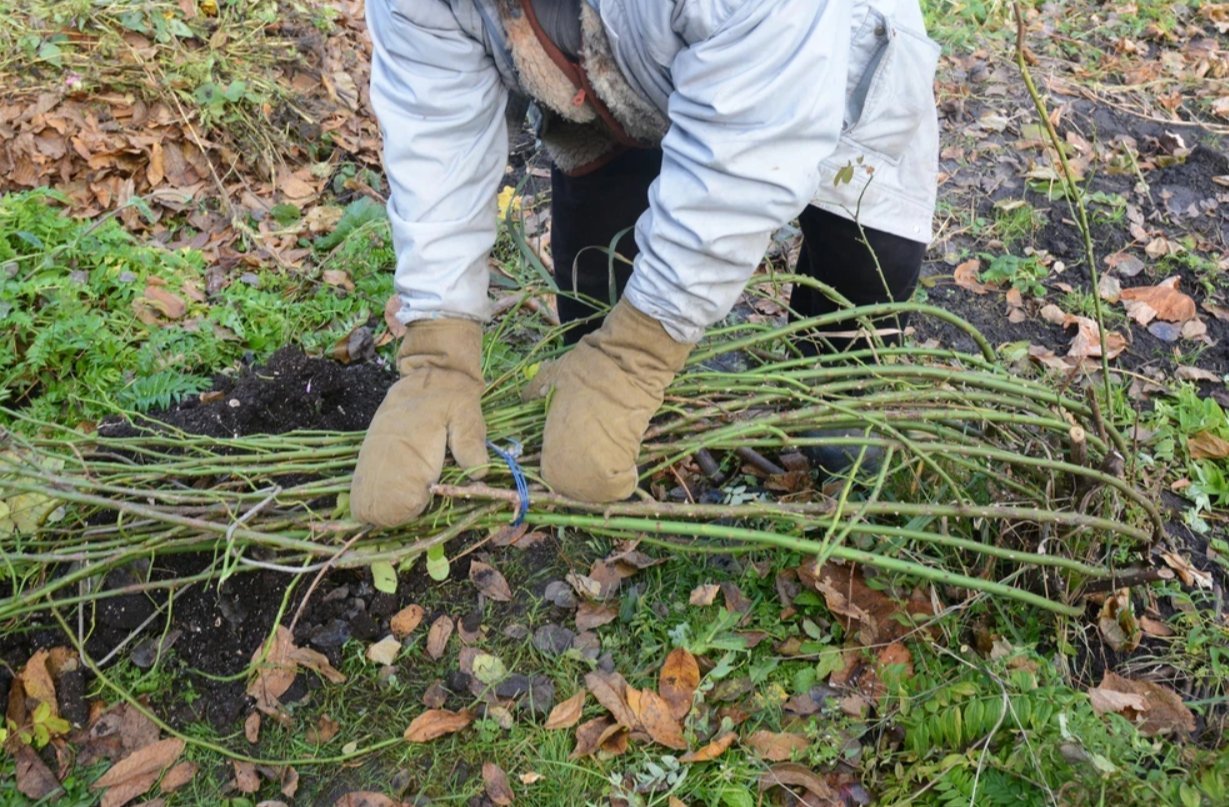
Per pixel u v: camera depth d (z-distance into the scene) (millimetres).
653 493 2326
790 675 2039
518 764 1911
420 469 1729
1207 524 2389
